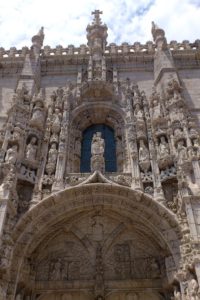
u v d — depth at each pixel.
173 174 14.87
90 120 19.27
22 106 17.55
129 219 14.89
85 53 22.11
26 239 13.62
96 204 14.89
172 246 13.18
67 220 14.96
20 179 14.95
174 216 13.55
